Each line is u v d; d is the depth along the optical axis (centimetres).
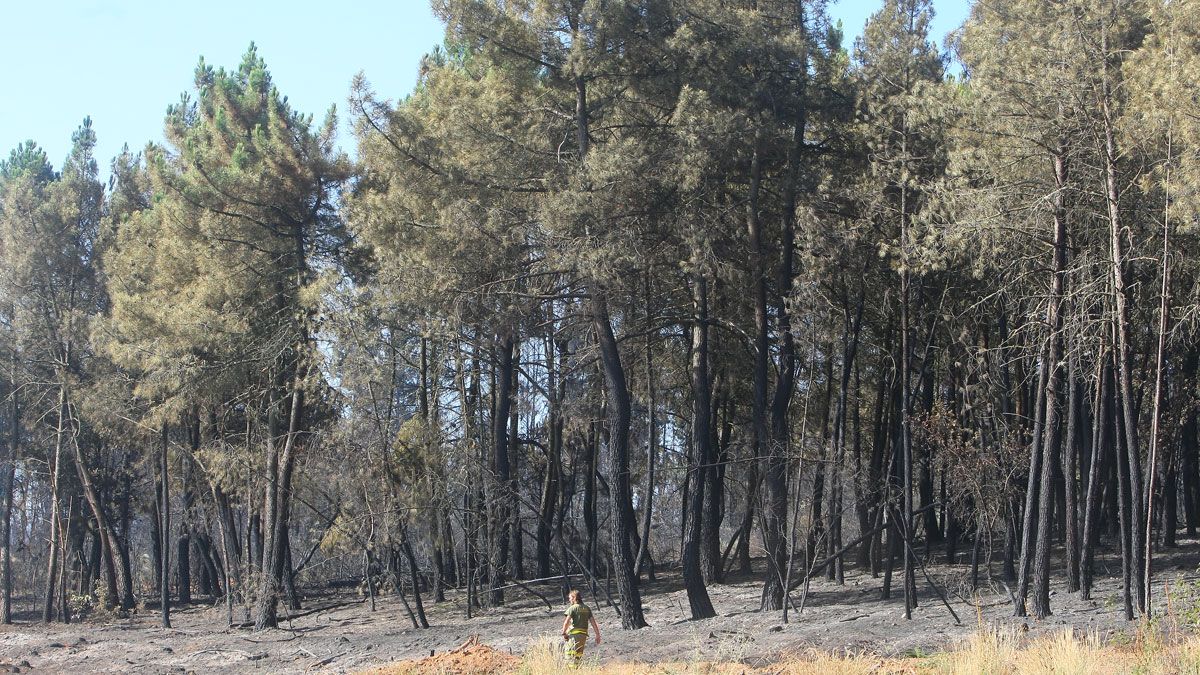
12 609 5078
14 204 4175
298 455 3256
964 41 2288
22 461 4669
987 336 3216
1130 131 1922
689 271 2569
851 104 2753
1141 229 2122
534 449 4628
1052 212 2062
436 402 3403
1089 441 3162
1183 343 2595
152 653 2981
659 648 2245
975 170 2253
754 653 2048
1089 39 1983
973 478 2642
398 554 3484
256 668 2661
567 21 2623
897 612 2497
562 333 3431
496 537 3400
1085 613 2145
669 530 5253
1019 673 1455
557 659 1912
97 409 3709
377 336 3023
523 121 2705
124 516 4825
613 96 2669
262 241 3425
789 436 2889
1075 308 2133
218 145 3544
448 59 3856
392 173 2778
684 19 2603
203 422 4234
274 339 3300
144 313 3325
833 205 2669
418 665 2127
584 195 2405
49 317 4144
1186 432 3500
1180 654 1432
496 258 2616
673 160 2541
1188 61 1816
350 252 3447
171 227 3456
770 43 2623
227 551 3953
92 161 4466
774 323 3262
